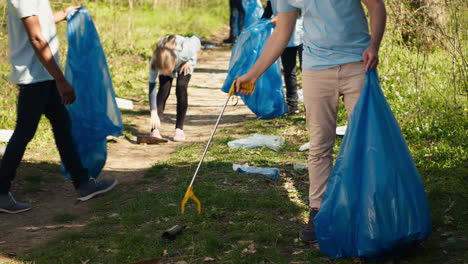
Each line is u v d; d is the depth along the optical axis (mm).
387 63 8133
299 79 10203
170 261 3607
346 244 3346
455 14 6336
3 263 3680
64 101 4559
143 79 11180
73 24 4918
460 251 3484
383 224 3230
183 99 6906
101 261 3645
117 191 5082
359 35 3504
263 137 6469
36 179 5387
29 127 4582
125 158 6215
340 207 3330
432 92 7137
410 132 6039
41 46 4363
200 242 3834
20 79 4484
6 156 4574
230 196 4637
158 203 4629
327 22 3492
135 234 3936
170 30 19000
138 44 15211
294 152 6074
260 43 7031
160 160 6055
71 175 4914
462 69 6805
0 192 4617
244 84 3773
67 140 4828
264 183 5023
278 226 4043
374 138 3309
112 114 5094
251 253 3619
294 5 3641
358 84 3480
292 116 7648
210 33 20078
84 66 4953
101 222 4316
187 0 22938
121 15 18625
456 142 5512
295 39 7500
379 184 3246
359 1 3496
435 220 3922
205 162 5711
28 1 4262
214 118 8258
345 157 3355
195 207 4492
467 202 4223
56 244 3969
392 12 7043
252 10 13414
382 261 3383
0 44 10102
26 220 4504
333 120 3672
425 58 7371
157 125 6949
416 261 3377
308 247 3703
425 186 4590
